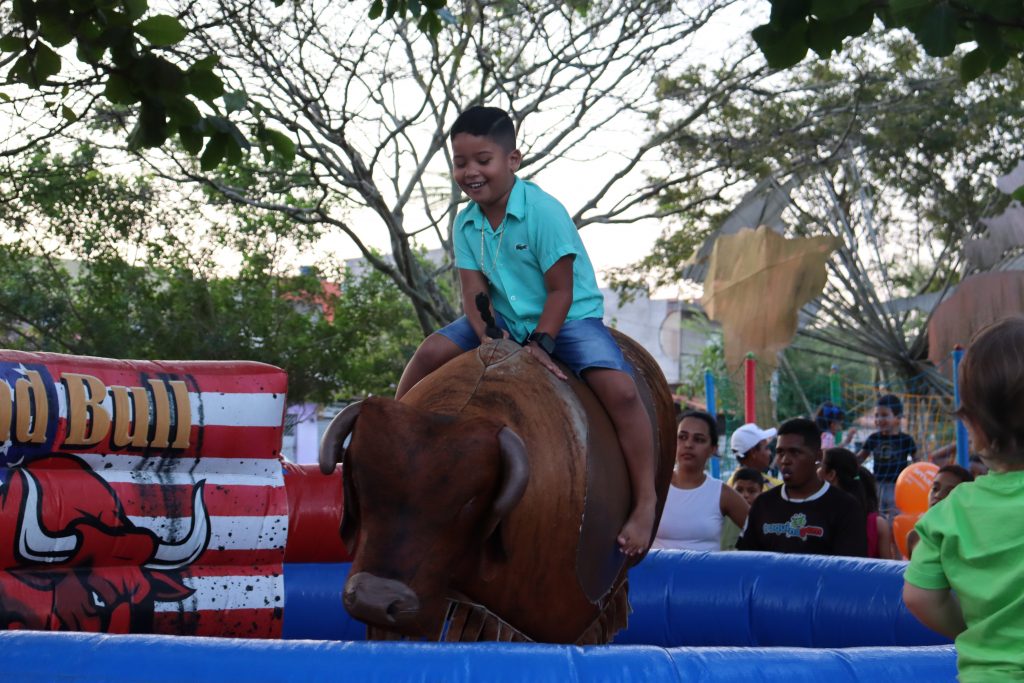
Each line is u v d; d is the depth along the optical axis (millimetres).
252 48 10547
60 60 5254
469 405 3467
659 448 4402
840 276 24234
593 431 3740
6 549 4242
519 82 12102
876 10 4410
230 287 20328
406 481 3102
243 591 4832
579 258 4031
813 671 2869
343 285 22422
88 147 14133
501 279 3990
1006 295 16266
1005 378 2420
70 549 4391
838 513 6059
